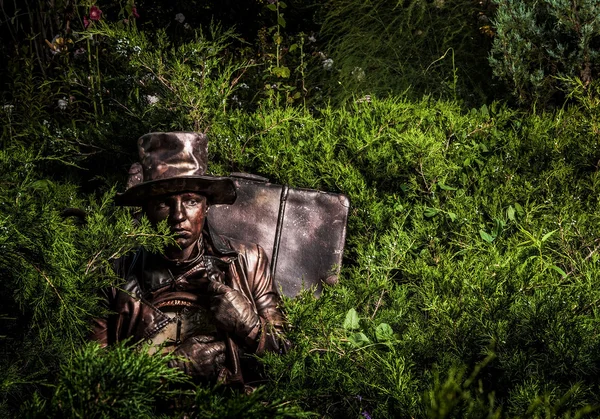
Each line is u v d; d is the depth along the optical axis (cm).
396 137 447
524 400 243
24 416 186
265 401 259
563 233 362
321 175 429
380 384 264
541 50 542
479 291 300
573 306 296
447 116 482
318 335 288
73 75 524
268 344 294
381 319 307
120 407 184
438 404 201
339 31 687
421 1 672
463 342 280
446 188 416
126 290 296
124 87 483
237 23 746
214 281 293
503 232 379
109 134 454
